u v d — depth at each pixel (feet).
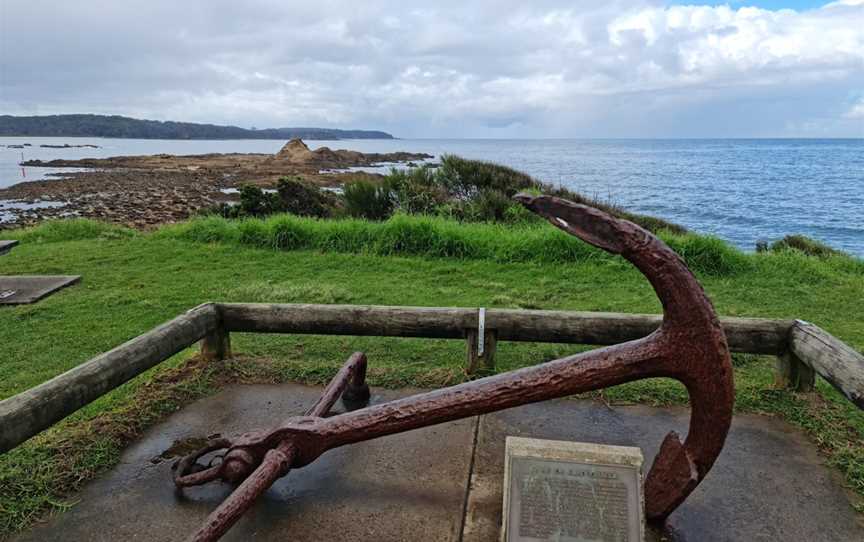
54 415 8.85
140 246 27.50
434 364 13.55
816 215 61.46
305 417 8.25
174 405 11.59
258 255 25.55
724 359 6.75
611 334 12.02
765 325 11.65
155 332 11.26
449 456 9.66
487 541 7.75
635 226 6.76
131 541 7.86
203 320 12.55
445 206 35.12
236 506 6.98
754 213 62.34
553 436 10.28
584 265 23.26
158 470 9.45
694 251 22.81
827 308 17.92
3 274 22.71
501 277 21.89
